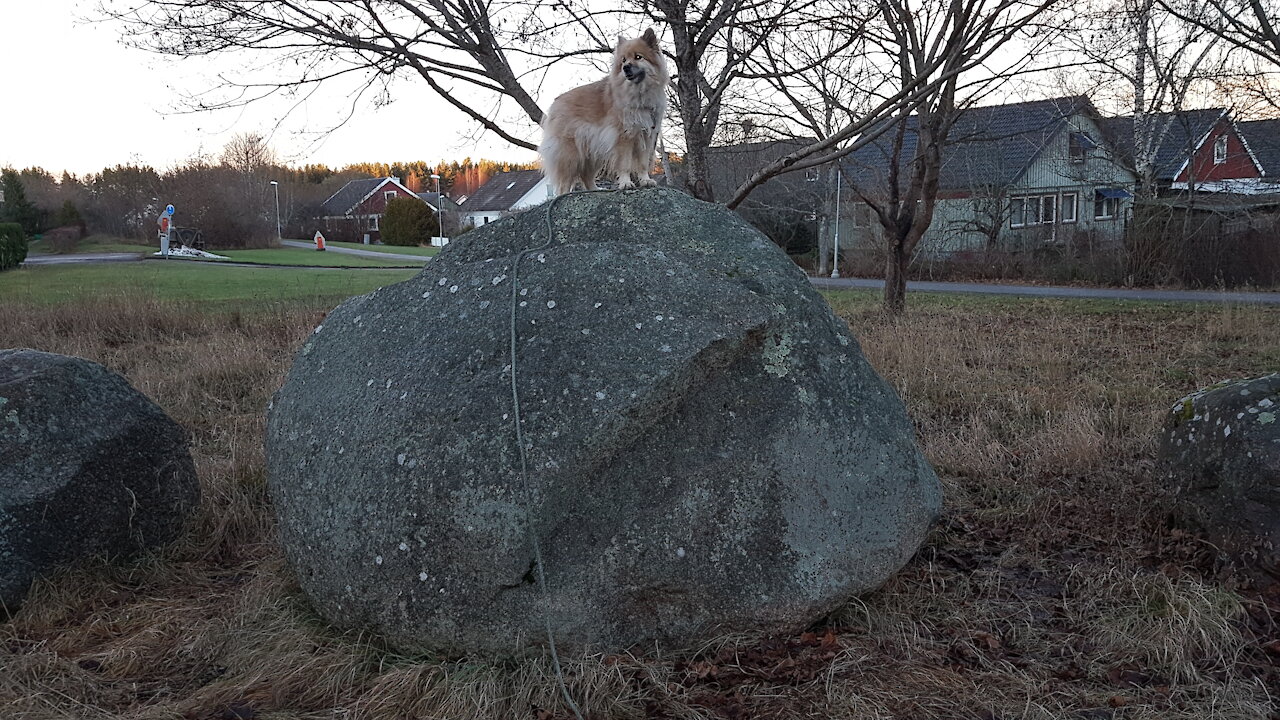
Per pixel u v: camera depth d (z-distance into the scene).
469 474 3.39
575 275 3.86
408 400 3.62
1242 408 4.33
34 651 3.71
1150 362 9.95
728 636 3.60
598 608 3.48
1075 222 30.91
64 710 3.24
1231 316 13.66
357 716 3.18
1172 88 17.22
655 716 3.18
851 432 3.86
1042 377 9.02
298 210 66.94
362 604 3.59
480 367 3.62
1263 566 4.05
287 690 3.37
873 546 3.76
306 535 3.77
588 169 6.24
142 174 52.75
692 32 7.00
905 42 9.81
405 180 92.31
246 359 9.56
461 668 3.42
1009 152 33.69
